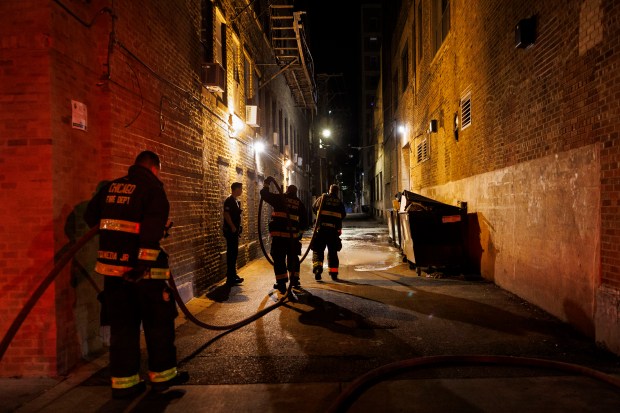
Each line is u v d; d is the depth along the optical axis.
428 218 9.55
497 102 8.04
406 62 21.66
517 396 3.65
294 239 7.88
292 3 22.81
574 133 5.38
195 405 3.62
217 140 9.49
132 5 5.65
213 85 8.53
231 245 8.73
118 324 3.79
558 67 5.74
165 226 4.11
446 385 3.89
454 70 11.23
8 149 4.17
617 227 4.55
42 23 4.15
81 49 4.69
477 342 5.07
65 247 4.35
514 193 7.30
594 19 4.88
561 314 5.81
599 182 4.85
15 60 4.16
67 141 4.41
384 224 32.38
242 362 4.56
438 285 8.47
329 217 9.16
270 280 9.44
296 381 4.05
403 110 22.05
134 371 3.81
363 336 5.37
